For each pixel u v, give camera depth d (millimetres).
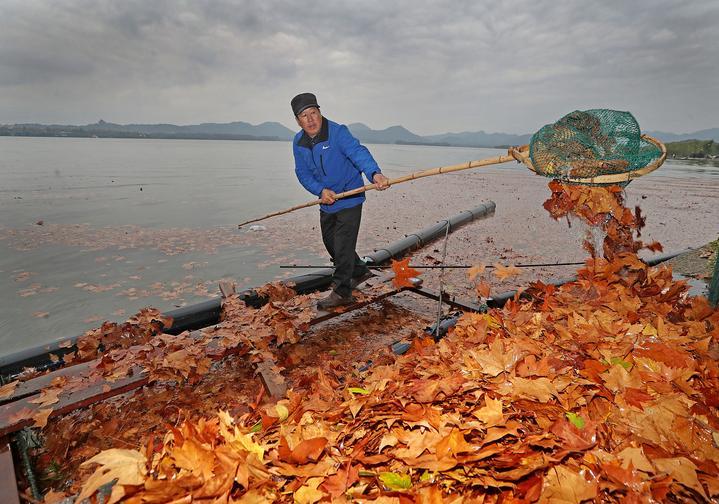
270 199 14617
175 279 6090
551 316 2758
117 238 8516
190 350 3086
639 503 1334
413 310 4613
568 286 3312
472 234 8875
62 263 6797
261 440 1818
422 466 1518
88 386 2688
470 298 4859
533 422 1729
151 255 7324
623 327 2414
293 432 1831
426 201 14211
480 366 2096
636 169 2848
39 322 4625
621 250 3184
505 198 14938
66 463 2445
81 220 10273
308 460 1628
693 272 4684
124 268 6570
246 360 3432
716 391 1853
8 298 5266
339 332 4078
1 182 18641
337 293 4082
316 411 2055
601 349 2152
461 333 2854
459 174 26250
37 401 2506
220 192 16484
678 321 2689
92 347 3408
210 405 2953
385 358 3307
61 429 2707
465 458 1492
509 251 7426
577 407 1793
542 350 2254
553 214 3145
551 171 3002
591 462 1489
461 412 1809
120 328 3580
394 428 1765
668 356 2016
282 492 1525
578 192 2967
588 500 1375
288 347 3674
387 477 1514
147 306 5094
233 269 6594
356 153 3777
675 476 1411
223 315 4074
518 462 1482
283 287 4566
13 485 2020
